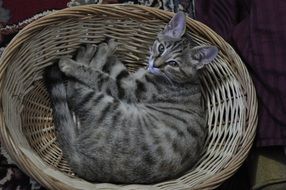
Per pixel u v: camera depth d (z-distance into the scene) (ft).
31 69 3.44
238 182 3.63
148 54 3.70
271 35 3.35
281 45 3.33
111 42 3.63
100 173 3.26
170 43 3.49
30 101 3.50
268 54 3.34
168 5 4.14
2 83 3.18
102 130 3.27
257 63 3.37
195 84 3.58
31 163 3.02
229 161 3.29
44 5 4.01
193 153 3.38
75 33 3.55
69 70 3.47
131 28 3.61
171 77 3.51
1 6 3.95
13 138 3.11
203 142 3.48
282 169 3.31
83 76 3.47
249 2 3.54
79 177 3.32
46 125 3.56
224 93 3.56
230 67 3.50
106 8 3.47
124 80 3.50
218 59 3.55
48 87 3.48
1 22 3.92
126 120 3.32
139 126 3.31
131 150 3.23
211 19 3.68
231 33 3.58
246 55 3.45
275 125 3.35
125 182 3.30
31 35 3.33
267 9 3.37
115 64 3.57
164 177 3.32
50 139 3.53
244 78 3.40
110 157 3.22
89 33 3.59
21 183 3.59
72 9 3.42
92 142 3.26
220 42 3.50
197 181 3.26
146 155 3.24
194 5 3.91
